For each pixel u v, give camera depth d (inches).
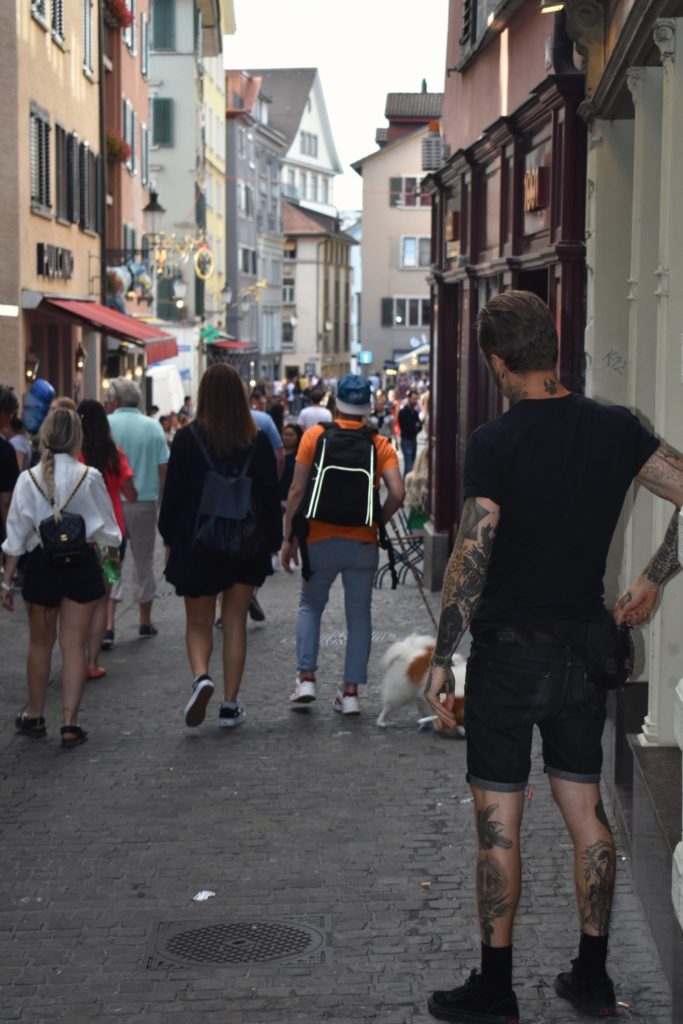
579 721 218.8
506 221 586.2
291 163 5585.6
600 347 413.1
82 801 351.6
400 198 4153.5
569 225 461.1
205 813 341.1
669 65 284.5
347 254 5689.0
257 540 414.9
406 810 341.7
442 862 304.0
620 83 358.0
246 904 280.7
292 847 315.3
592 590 216.5
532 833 318.0
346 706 442.3
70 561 399.2
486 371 661.3
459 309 725.3
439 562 736.3
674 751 289.3
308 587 446.9
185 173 2731.3
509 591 214.5
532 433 213.3
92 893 287.3
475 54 666.2
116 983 243.6
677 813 252.2
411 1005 233.1
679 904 185.9
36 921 272.4
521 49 559.8
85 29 1438.2
